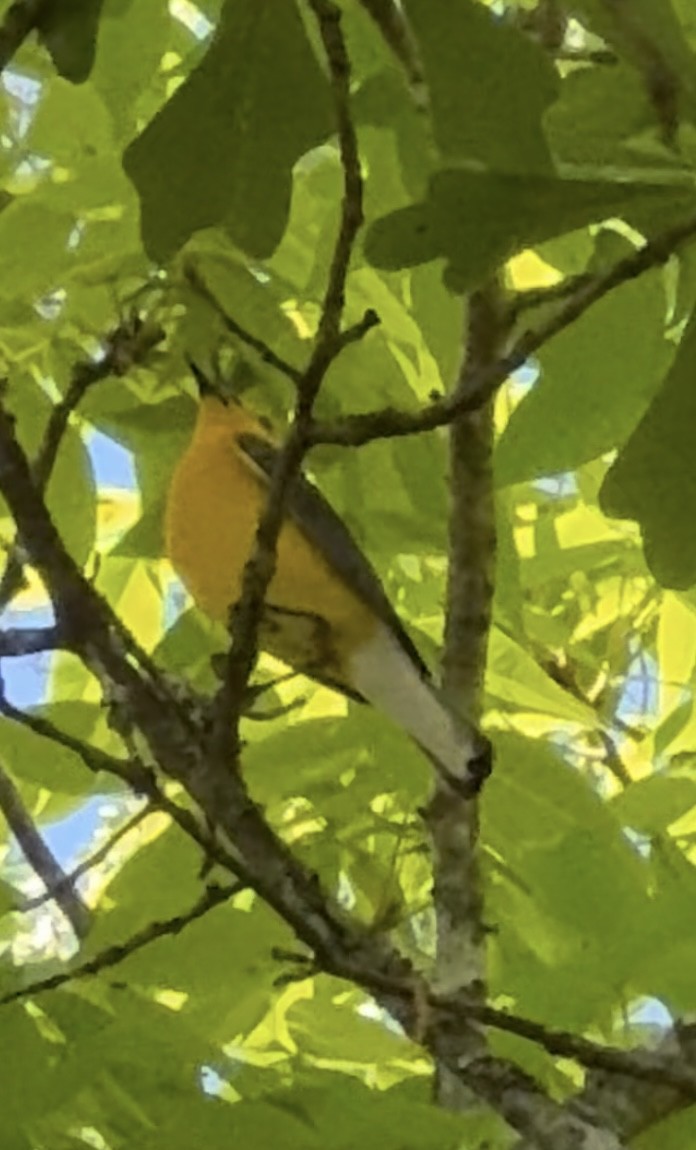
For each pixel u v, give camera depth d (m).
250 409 4.89
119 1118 3.58
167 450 5.15
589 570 5.73
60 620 3.40
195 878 4.13
